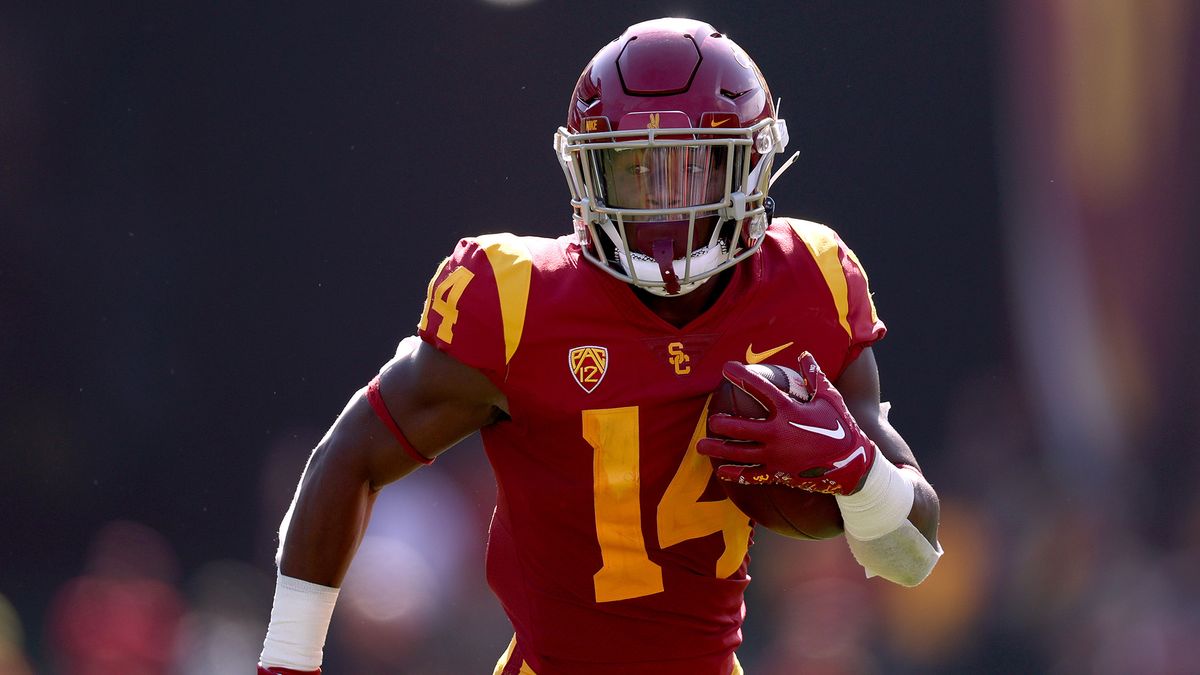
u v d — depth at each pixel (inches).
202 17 1806.1
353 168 1831.9
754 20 1720.0
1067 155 1640.0
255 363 1859.0
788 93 1747.0
